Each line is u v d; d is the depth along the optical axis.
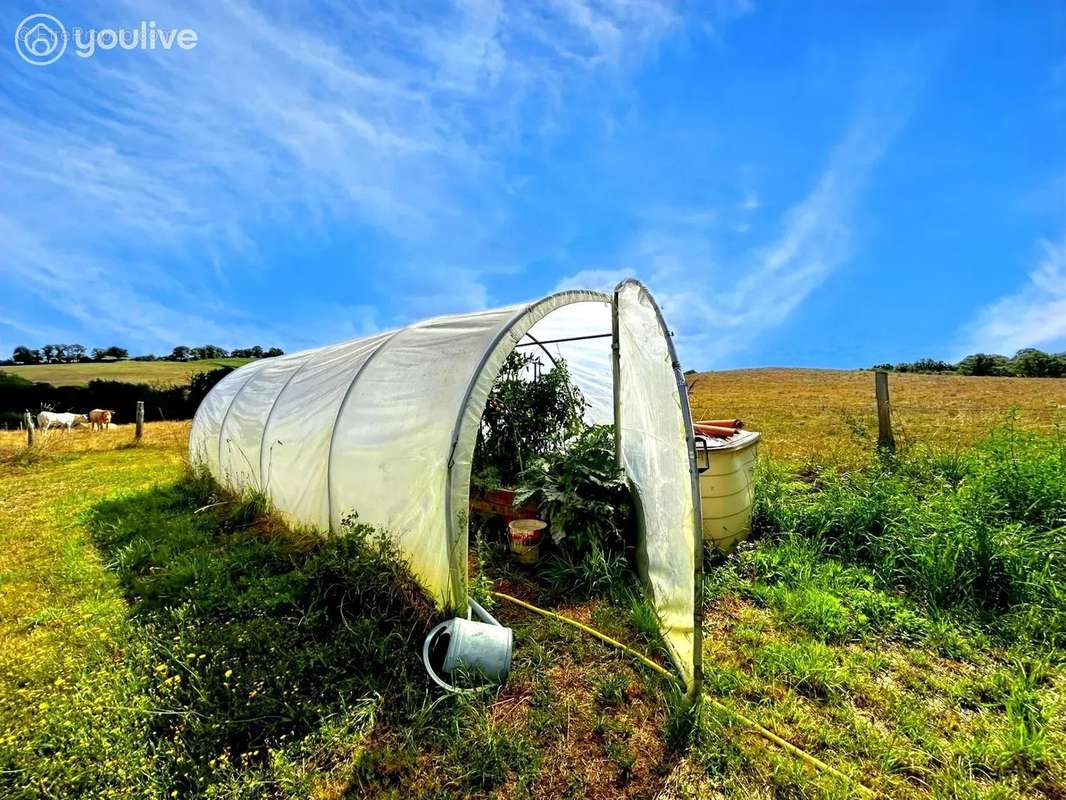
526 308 3.80
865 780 2.03
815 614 3.15
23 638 3.23
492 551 4.36
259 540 4.68
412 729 2.30
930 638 2.94
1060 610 3.02
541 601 3.59
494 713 2.44
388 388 4.14
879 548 3.84
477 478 5.05
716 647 2.94
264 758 2.19
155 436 14.37
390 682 2.60
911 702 2.45
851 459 6.56
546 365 6.20
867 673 2.68
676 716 2.26
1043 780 2.01
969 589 3.26
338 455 4.27
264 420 5.77
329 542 3.99
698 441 4.02
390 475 3.68
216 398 7.77
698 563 2.24
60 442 12.76
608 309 4.87
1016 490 4.10
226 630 3.00
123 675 2.64
